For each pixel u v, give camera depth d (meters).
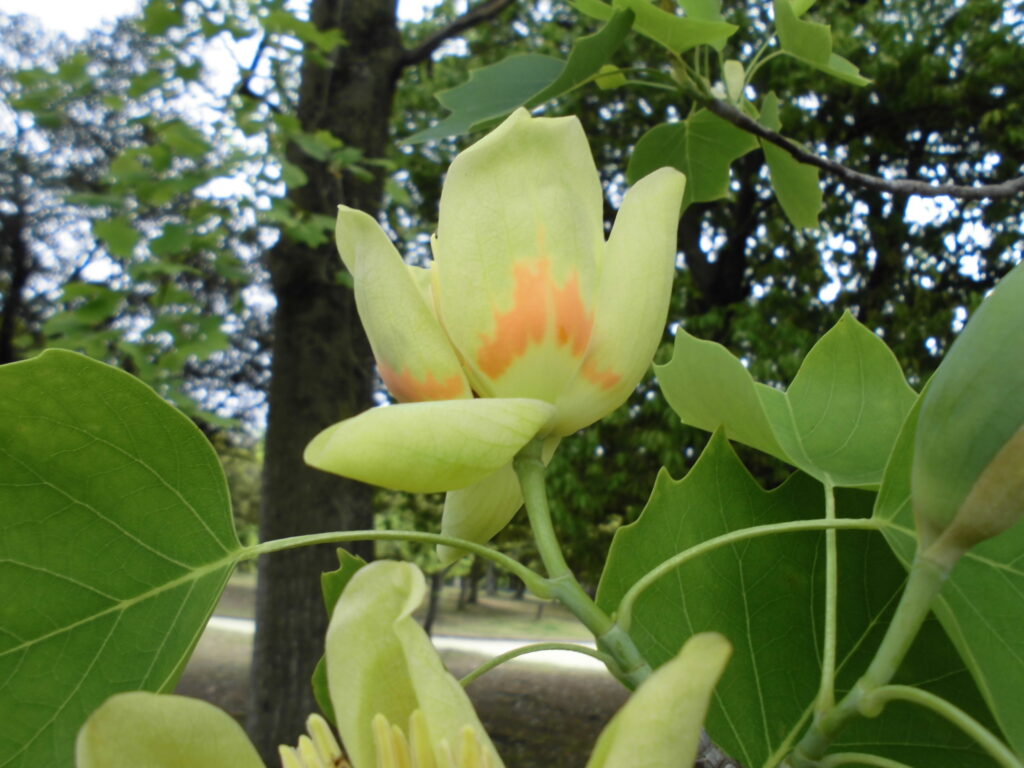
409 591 0.12
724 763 0.16
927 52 1.78
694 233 1.99
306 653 1.12
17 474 0.15
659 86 0.40
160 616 0.15
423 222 2.20
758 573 0.18
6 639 0.14
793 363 1.59
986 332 0.12
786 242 1.84
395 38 1.31
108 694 0.15
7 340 2.27
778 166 0.43
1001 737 0.16
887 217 1.84
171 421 0.15
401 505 2.67
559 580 0.14
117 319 1.24
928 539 0.12
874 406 0.20
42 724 0.14
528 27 2.12
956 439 0.12
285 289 1.19
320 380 1.17
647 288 0.15
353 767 0.12
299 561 1.13
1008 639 0.14
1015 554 0.15
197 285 1.83
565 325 0.14
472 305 0.14
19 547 0.15
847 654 0.18
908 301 1.82
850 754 0.13
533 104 0.34
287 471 1.15
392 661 0.12
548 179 0.14
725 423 0.20
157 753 0.10
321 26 1.28
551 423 0.15
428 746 0.11
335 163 1.11
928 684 0.17
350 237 0.15
